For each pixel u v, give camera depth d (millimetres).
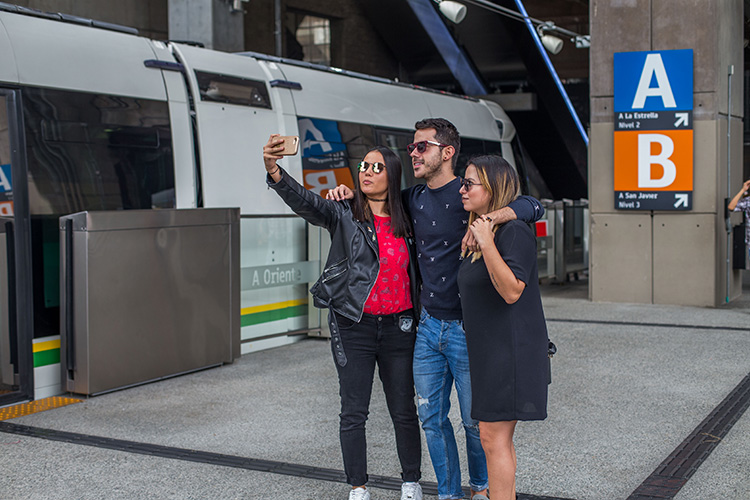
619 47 10031
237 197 7301
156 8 12625
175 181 6730
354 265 3555
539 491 3924
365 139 8922
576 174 18031
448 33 15625
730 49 10156
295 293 8070
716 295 9781
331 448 4668
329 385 6219
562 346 7441
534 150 17891
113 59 6367
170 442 4789
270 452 4598
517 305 3109
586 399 5609
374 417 5305
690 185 9742
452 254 3465
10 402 5641
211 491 3975
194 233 6566
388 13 16109
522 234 3084
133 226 6023
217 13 9469
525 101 15961
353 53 16438
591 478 4094
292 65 8383
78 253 5730
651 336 7895
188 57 7055
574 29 15531
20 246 5664
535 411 3100
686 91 9664
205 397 5859
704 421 5047
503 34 14875
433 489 3979
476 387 3152
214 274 6781
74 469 4312
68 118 5941
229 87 7344
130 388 6125
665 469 4195
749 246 9328
